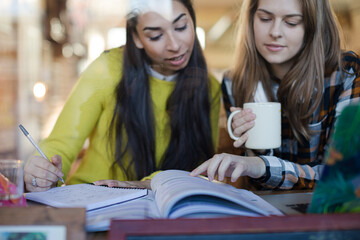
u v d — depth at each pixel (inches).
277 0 45.9
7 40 138.6
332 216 22.5
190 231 20.9
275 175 38.9
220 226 21.4
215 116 58.7
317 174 40.8
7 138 129.1
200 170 35.5
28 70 142.5
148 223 21.5
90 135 58.1
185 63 55.7
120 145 55.2
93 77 55.7
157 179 34.8
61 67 130.7
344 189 24.4
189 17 54.7
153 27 53.2
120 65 55.7
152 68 55.2
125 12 54.5
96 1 74.6
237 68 55.3
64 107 55.5
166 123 55.6
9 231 21.7
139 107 55.4
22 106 134.5
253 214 25.2
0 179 28.4
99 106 56.4
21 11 141.1
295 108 50.1
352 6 100.7
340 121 24.6
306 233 21.4
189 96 55.9
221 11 121.6
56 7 140.9
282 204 32.4
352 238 21.6
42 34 145.3
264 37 48.4
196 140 55.6
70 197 32.6
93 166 56.1
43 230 21.9
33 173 38.3
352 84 47.9
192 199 27.2
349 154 24.1
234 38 57.6
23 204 29.3
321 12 47.1
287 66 51.9
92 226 24.9
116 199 30.7
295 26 46.9
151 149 54.9
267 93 53.5
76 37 108.7
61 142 53.3
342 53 50.3
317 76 48.7
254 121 42.3
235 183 42.3
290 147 52.2
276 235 21.3
